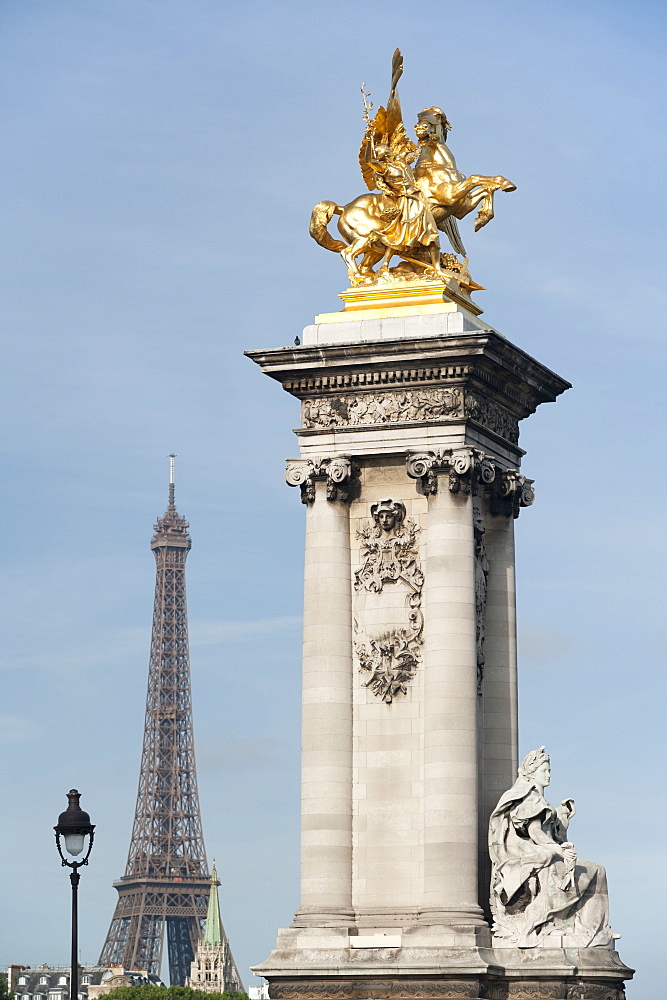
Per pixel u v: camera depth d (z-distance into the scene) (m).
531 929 189.12
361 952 189.12
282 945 191.38
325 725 194.75
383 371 196.00
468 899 188.25
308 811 194.12
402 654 194.50
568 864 189.75
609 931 191.00
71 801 172.62
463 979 185.00
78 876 171.50
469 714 190.50
